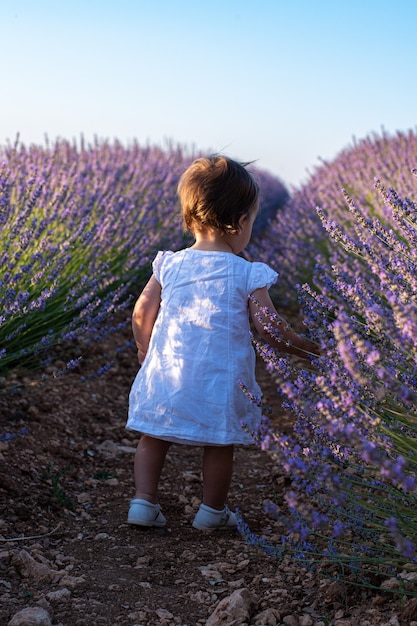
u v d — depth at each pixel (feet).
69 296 12.17
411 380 6.14
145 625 5.86
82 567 6.91
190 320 7.95
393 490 6.05
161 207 19.81
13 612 5.86
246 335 8.02
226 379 7.74
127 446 10.93
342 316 5.82
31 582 6.46
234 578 6.76
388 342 6.59
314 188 25.84
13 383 11.59
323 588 6.37
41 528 7.75
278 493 9.16
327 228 7.42
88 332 11.59
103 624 5.82
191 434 7.66
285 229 21.40
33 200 12.07
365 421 5.60
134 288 17.10
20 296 9.96
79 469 9.73
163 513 8.59
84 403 12.00
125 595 6.36
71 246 12.29
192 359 7.80
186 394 7.72
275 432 5.92
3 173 13.09
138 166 23.47
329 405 5.67
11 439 9.71
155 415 7.82
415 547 5.79
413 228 7.53
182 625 5.89
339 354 6.41
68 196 15.08
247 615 5.88
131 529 7.98
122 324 12.07
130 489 9.30
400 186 16.78
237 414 7.76
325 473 5.31
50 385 11.89
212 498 7.95
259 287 8.03
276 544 7.54
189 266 8.26
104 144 26.14
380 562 5.88
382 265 7.14
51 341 10.96
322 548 7.06
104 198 16.69
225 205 8.27
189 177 8.50
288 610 6.03
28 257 12.70
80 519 8.22
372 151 24.18
